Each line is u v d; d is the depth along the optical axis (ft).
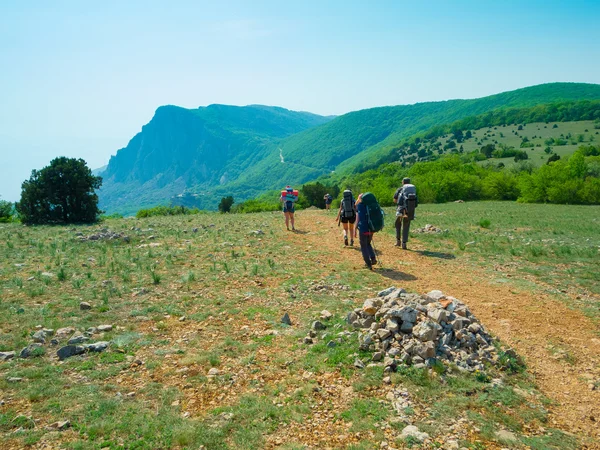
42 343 19.42
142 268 34.32
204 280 30.91
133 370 17.17
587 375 16.80
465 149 603.26
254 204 233.14
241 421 13.74
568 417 14.12
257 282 30.27
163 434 12.90
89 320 22.52
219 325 22.24
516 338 20.21
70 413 13.93
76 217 86.07
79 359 17.95
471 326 18.97
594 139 483.10
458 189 170.09
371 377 16.28
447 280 30.66
